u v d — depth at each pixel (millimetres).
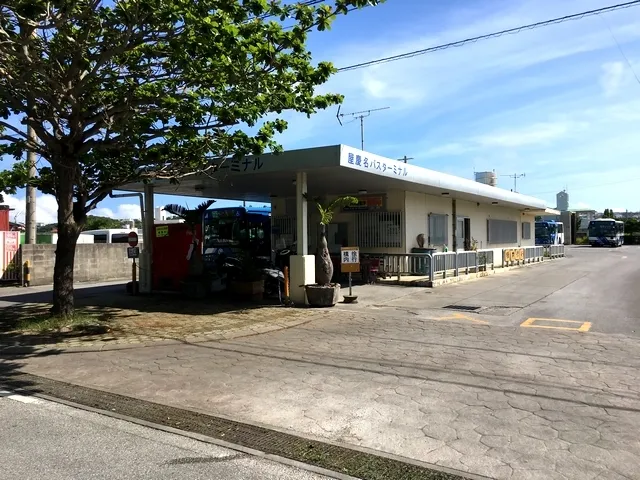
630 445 4270
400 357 7285
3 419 5102
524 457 4074
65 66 9414
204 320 10586
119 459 4145
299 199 12500
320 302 12062
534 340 8289
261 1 7207
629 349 7621
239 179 14414
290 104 9469
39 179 12227
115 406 5480
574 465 3926
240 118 9086
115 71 8969
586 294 14094
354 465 4012
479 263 20016
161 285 15227
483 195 19859
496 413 5043
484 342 8180
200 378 6457
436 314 10930
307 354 7574
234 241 17609
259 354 7648
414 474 3842
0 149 10609
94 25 7992
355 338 8633
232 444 4445
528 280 18047
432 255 15898
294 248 16750
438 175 16266
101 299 14141
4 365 7258
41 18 7527
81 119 9656
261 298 13695
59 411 5344
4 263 18578
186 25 7273
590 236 55469
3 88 8500
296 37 7918
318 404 5402
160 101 8891
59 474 3867
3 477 3812
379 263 17156
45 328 9453
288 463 4062
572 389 5746
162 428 4836
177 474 3871
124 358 7578
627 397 5465
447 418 4938
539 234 43688
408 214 17688
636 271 21562
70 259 10266
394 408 5238
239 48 7707
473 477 3777
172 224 15141
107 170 11117
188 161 10648
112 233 30562
